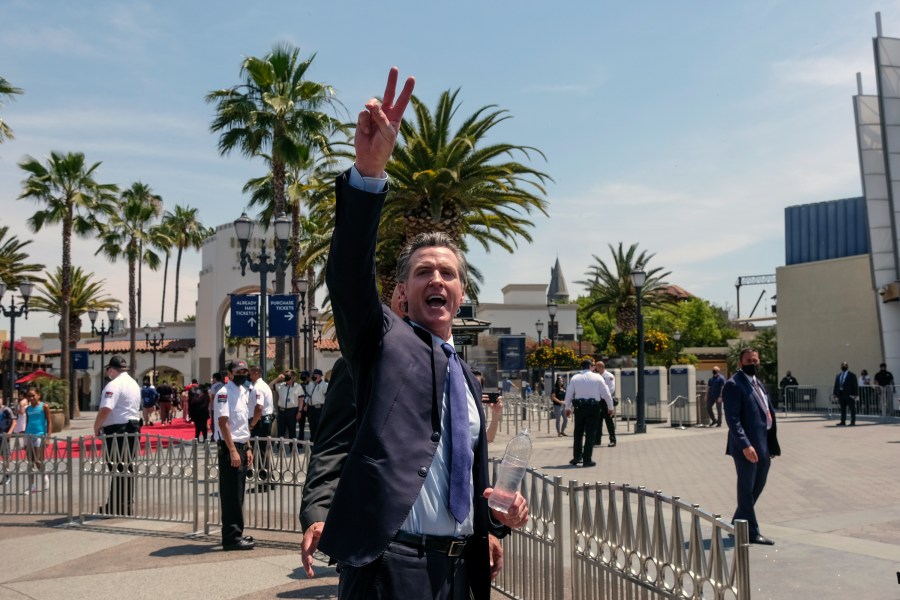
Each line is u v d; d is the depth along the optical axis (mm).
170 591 6195
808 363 38250
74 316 53344
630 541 4059
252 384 12516
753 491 7625
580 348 54375
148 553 7633
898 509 9219
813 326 38188
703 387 28953
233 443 7715
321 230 21094
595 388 14695
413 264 2752
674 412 25531
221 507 7742
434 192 18344
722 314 85875
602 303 48688
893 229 33406
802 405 32625
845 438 19031
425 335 2602
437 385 2484
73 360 41938
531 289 65625
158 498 9352
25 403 15547
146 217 48031
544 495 5094
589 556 4566
